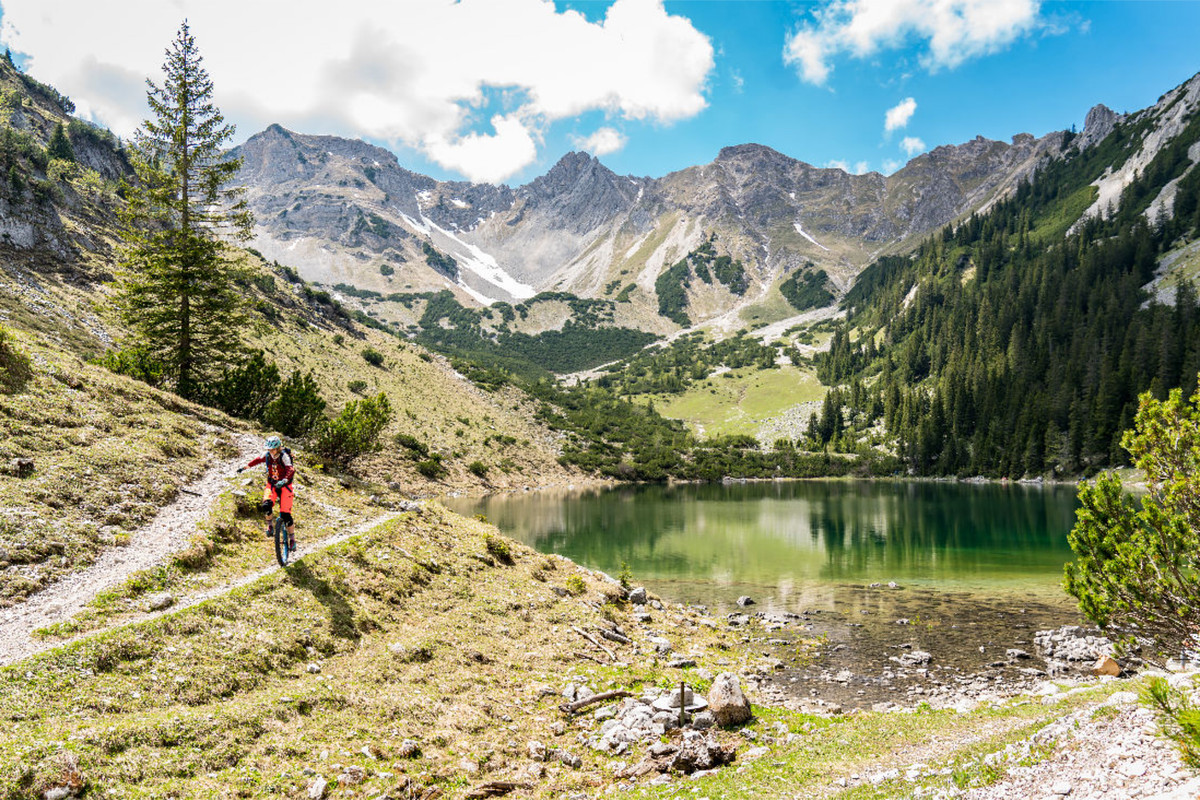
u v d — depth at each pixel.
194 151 42.88
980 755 12.71
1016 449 155.38
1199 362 135.88
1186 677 15.23
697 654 27.88
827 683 26.02
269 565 20.98
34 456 21.59
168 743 11.65
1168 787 8.12
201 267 43.12
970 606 40.00
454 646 20.67
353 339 163.12
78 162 131.12
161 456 26.17
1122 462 132.38
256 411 44.94
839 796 11.49
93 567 17.58
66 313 66.75
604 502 112.94
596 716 18.28
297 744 13.12
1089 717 13.03
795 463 199.88
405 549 26.52
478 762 14.67
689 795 12.92
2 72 143.75
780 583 47.25
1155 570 15.38
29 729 10.72
